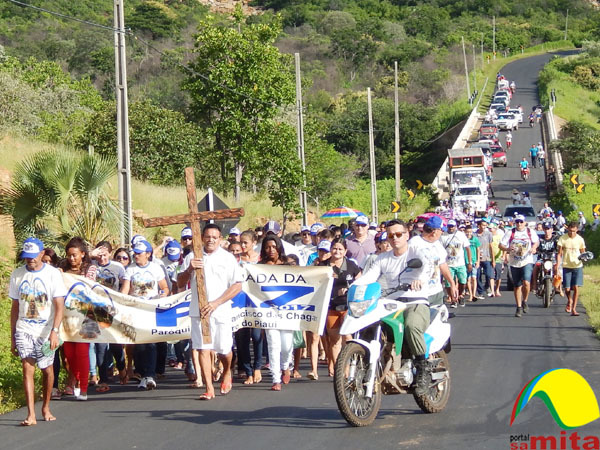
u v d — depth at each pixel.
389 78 140.75
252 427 10.09
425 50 160.25
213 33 40.94
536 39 194.50
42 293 10.74
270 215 40.38
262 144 40.69
